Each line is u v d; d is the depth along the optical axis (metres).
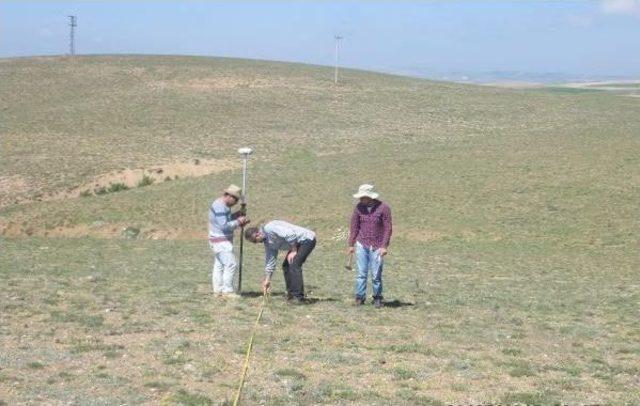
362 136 61.00
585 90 182.38
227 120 66.50
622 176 38.28
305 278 19.67
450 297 16.52
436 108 73.69
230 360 9.74
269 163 49.53
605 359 10.48
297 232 14.01
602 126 61.03
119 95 76.00
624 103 78.06
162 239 33.62
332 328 12.06
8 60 94.44
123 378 8.75
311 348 10.57
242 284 17.58
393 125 65.62
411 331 12.09
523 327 12.87
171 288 16.31
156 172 48.44
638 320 14.08
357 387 8.70
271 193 39.66
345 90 81.88
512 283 20.22
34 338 10.68
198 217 36.06
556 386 8.95
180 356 9.81
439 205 35.59
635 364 10.15
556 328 12.87
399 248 29.06
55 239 32.97
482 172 41.16
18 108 69.44
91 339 10.72
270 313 13.13
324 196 38.47
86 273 19.80
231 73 88.00
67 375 8.81
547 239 30.02
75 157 52.09
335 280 19.25
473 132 62.50
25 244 30.66
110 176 47.31
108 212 37.34
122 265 22.75
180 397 8.04
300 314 13.20
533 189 37.09
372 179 41.62
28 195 44.34
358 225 14.29
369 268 14.41
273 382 8.80
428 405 8.09
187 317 12.57
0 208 41.25
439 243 30.19
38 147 55.06
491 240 30.39
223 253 14.59
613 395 8.60
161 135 60.12
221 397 8.17
